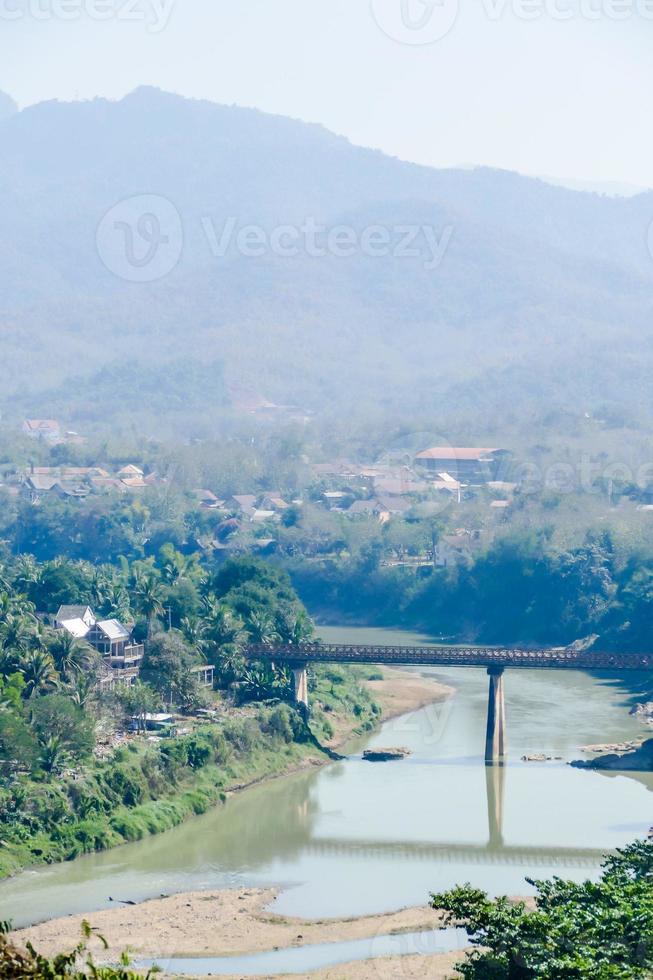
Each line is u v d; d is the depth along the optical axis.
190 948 142.50
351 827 185.38
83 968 133.00
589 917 113.31
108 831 179.38
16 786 178.62
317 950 141.88
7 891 160.62
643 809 189.75
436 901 120.19
